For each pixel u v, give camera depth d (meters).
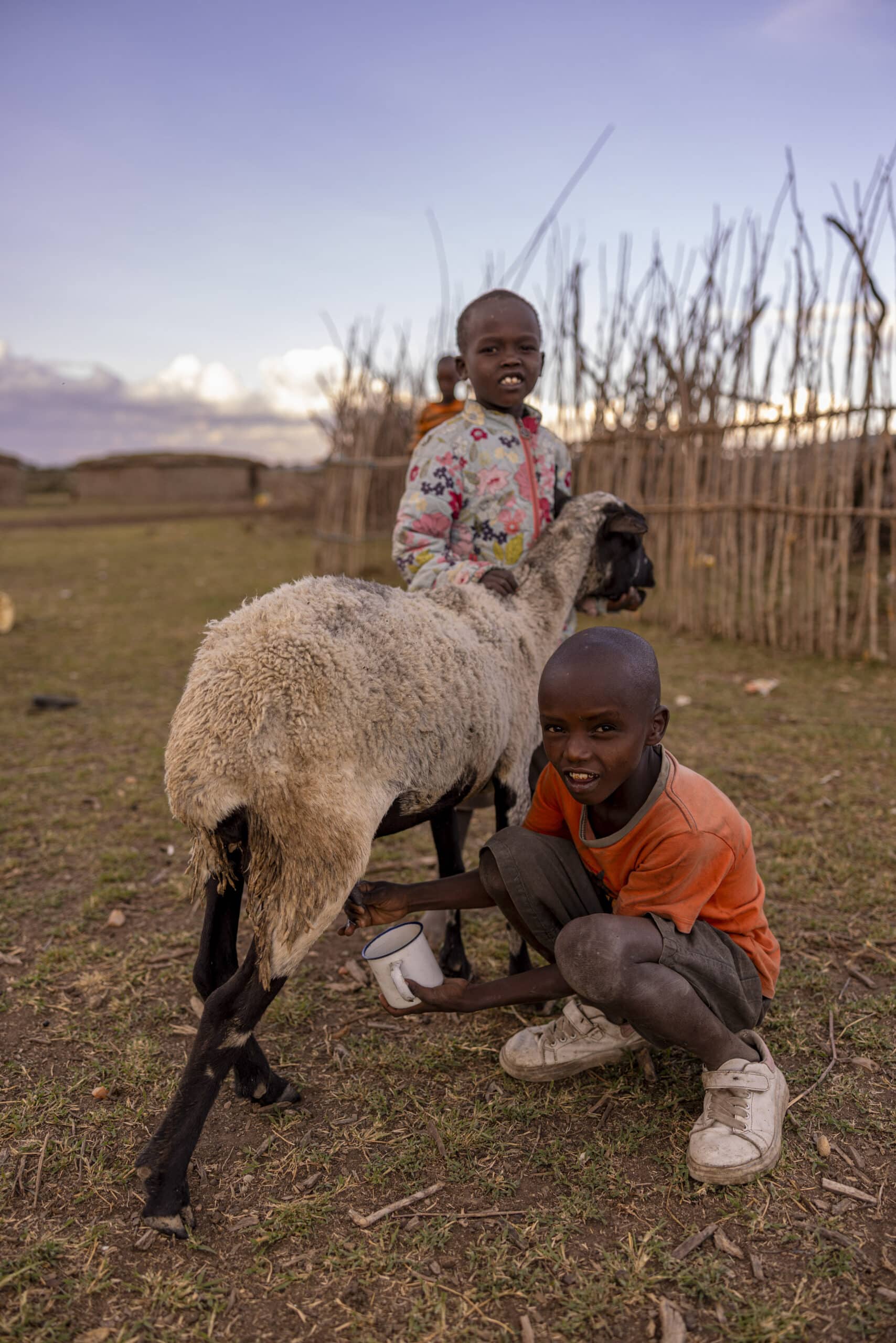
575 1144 2.33
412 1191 2.17
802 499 8.23
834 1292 1.87
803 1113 2.41
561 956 2.17
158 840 4.38
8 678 7.71
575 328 10.06
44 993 3.04
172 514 30.59
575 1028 2.56
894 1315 1.81
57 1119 2.42
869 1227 2.04
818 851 4.01
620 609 3.42
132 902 3.74
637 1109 2.46
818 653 8.10
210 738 2.06
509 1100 2.51
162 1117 2.43
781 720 6.07
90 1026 2.86
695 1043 2.27
